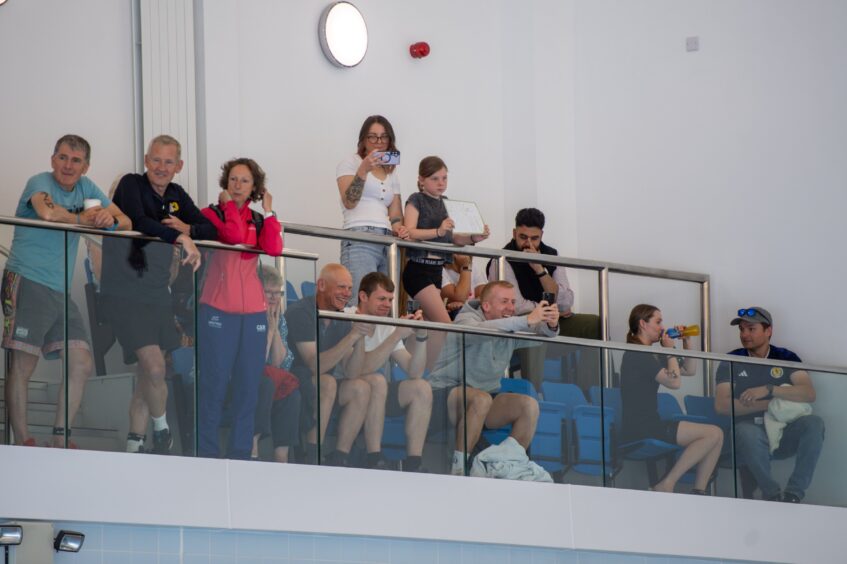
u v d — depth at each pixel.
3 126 33.47
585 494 32.59
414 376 30.22
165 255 27.16
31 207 28.34
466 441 30.89
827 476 36.53
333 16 39.34
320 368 29.00
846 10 40.94
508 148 42.91
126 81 35.56
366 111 40.19
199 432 27.36
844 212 40.34
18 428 25.45
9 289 25.52
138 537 27.66
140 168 35.47
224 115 36.75
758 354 39.44
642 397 33.75
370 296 31.52
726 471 34.97
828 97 40.91
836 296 40.19
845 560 36.44
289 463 28.44
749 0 42.25
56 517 25.69
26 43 34.00
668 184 42.62
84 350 26.14
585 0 44.19
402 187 40.69
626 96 43.41
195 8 36.81
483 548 32.19
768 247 41.22
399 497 29.78
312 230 33.31
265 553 29.28
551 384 32.31
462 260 35.91
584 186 43.69
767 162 41.47
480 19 42.94
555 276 38.34
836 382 36.97
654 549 33.47
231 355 27.83
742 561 35.53
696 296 41.69
